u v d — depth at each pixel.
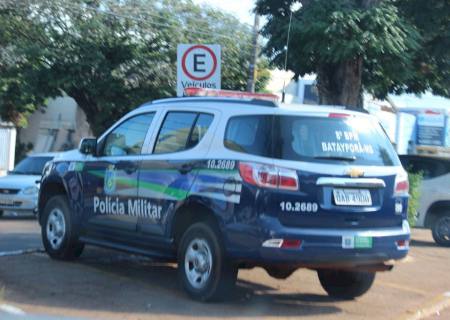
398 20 11.15
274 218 6.50
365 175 6.88
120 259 9.70
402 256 7.12
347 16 10.55
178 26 23.66
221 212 6.79
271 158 6.62
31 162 17.50
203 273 7.09
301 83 28.88
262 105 6.97
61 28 22.45
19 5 22.33
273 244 6.46
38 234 12.50
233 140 6.99
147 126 8.16
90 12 22.81
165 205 7.46
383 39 10.68
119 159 8.29
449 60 12.91
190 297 7.23
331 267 6.78
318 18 10.75
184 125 7.66
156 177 7.65
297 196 6.55
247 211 6.56
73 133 36.34
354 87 11.41
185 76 10.10
